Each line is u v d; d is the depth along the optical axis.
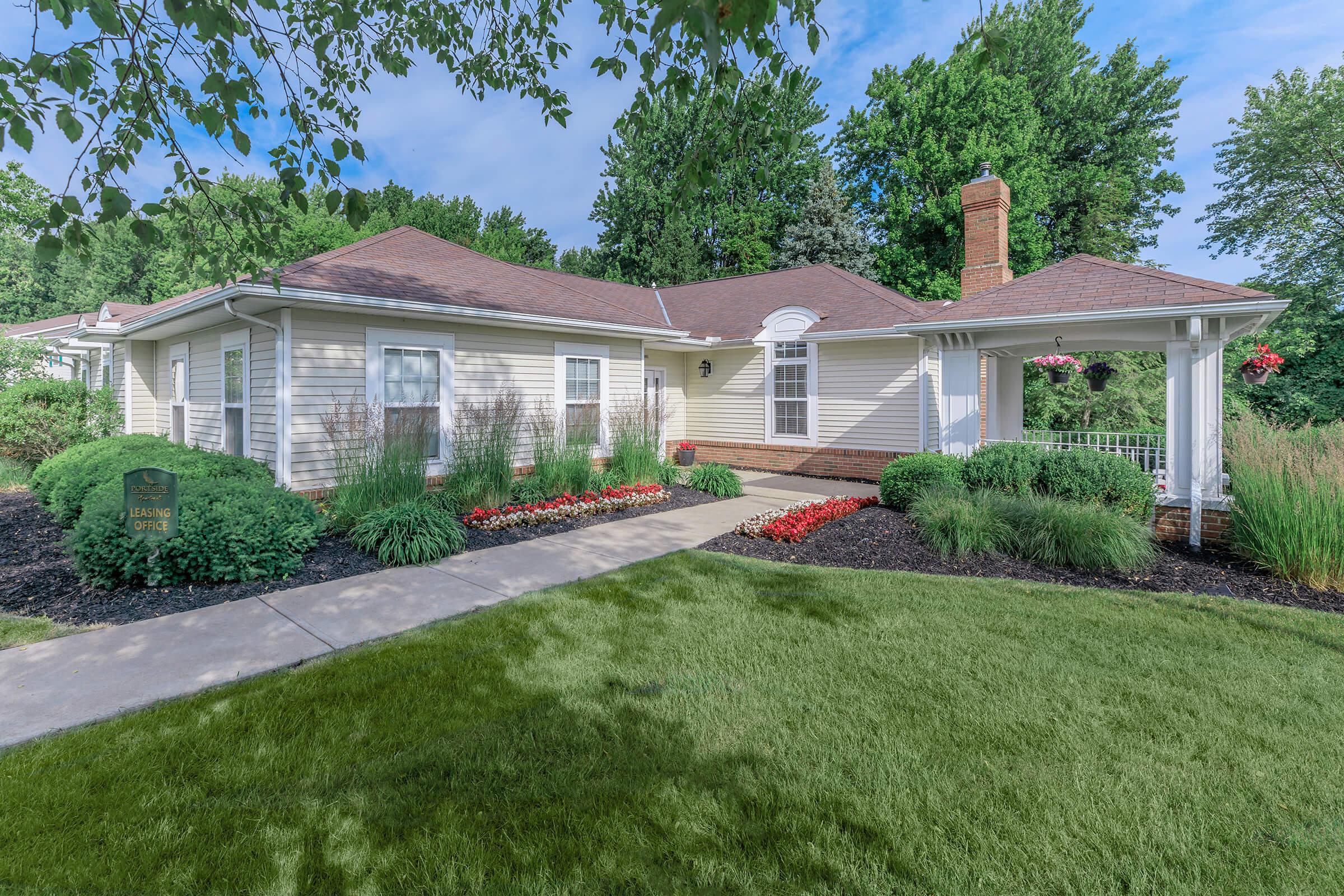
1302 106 18.73
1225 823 2.22
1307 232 19.12
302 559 5.50
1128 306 6.66
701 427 14.27
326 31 4.34
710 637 3.97
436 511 6.32
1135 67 24.03
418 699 3.16
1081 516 5.72
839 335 11.26
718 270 30.03
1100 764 2.58
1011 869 2.02
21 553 5.84
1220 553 6.05
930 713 3.00
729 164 3.89
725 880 1.98
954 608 4.53
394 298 7.43
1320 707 3.04
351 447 6.88
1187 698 3.13
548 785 2.47
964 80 21.30
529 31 4.64
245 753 2.68
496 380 9.04
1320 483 5.09
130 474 4.66
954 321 7.86
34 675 3.40
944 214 21.36
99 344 12.62
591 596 4.80
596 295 15.27
